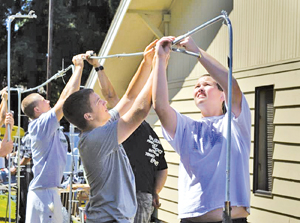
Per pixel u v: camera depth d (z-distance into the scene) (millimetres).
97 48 26438
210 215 3756
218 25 7891
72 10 26391
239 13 7359
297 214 6141
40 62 26344
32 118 6453
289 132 6328
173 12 9234
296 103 6234
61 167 6105
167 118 3727
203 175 3764
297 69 6238
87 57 5285
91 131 3688
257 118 6977
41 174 5965
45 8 26438
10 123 6609
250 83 7102
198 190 3777
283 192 6383
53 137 6043
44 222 5938
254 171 6953
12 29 26469
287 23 6422
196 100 4051
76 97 3777
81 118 3773
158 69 3602
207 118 3979
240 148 3781
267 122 6863
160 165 5645
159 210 9555
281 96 6484
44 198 5957
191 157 3814
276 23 6613
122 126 3625
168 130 3809
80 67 5387
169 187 9234
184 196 3887
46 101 6496
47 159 5977
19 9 26781
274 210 6523
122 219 3668
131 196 3787
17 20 26344
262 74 6859
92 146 3617
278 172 6484
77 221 7988
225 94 3732
